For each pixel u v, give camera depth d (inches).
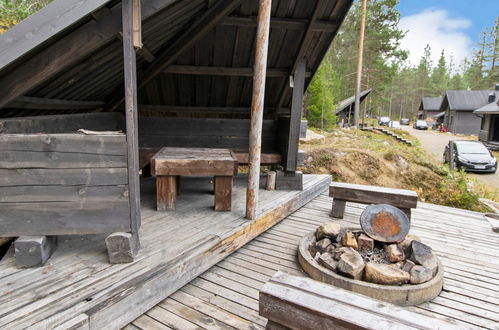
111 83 168.6
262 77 123.0
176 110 228.1
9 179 84.7
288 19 158.7
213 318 87.0
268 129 211.2
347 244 118.7
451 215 185.8
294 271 114.7
